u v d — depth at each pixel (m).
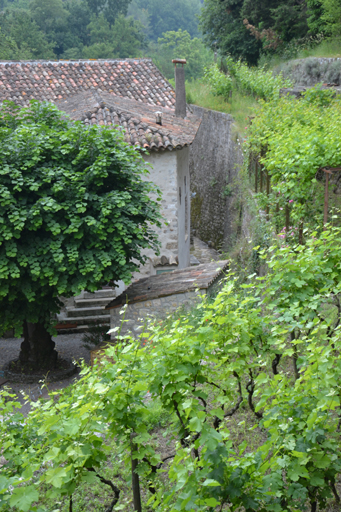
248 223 12.75
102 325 12.56
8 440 3.44
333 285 3.75
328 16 20.78
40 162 9.16
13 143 8.78
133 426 2.97
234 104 22.19
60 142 9.15
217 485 2.25
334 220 7.14
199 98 26.05
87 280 9.45
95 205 9.02
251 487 2.57
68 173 8.84
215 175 21.38
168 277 10.90
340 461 2.73
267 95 19.38
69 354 12.26
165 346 3.06
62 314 14.23
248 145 12.38
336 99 12.12
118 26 57.16
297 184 7.02
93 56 53.69
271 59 25.66
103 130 9.49
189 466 2.39
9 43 46.91
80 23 59.03
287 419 2.83
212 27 32.09
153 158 13.09
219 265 10.83
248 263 10.05
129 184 9.78
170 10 88.44
